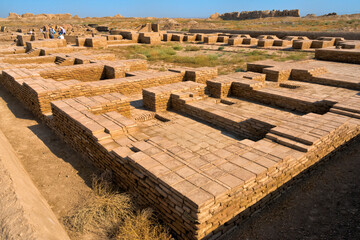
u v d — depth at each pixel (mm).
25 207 3342
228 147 5281
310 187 5230
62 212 4793
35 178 5816
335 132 6070
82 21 77125
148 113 9078
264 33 34281
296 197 4988
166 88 9648
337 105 7492
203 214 3627
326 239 3902
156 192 4328
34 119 9180
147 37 28656
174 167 4473
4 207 3273
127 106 8312
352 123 6660
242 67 17359
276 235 4098
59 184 5633
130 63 14547
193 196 3703
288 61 17188
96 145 5973
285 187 5133
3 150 5348
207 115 8266
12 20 75188
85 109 7270
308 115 7148
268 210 4723
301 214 4508
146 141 5535
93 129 6016
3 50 20266
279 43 25406
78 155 6918
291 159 4996
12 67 13023
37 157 6727
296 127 6223
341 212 4414
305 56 20234
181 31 47594
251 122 7090
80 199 5137
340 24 42594
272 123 6695
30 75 10930
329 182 5309
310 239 3945
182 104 9086
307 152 5352
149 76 11734
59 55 16859
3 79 12617
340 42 21641
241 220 4395
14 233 2893
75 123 6621
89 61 15016
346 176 5426
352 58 16984
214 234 3982
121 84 10734
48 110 8852
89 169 6262
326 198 4836
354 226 4055
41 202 4316
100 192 5094
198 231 3688
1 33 42781
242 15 73312
